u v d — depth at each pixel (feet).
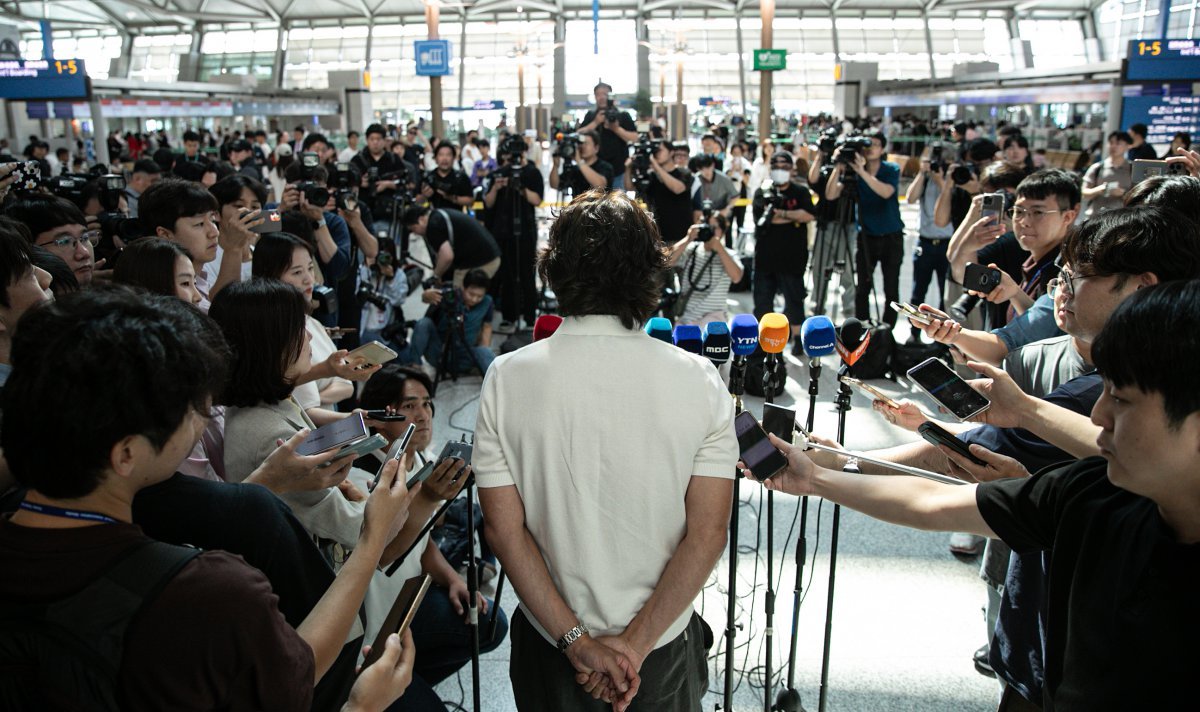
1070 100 40.22
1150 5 85.76
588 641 4.22
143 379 2.85
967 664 8.04
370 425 7.59
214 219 9.64
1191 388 2.67
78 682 2.74
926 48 98.94
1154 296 2.82
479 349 16.63
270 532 3.67
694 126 66.49
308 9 97.30
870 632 8.54
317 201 13.20
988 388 5.17
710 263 15.97
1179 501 2.87
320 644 3.54
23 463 2.83
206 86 58.49
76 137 53.72
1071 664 3.26
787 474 4.79
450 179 22.66
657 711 4.53
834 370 16.89
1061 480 3.65
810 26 99.60
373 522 3.99
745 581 9.45
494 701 7.63
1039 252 8.65
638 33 96.99
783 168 17.58
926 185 18.28
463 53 97.96
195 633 2.78
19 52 62.49
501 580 7.13
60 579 2.79
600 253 4.27
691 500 4.39
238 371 5.39
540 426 4.28
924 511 4.22
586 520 4.28
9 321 5.34
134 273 6.99
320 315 10.32
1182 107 33.96
